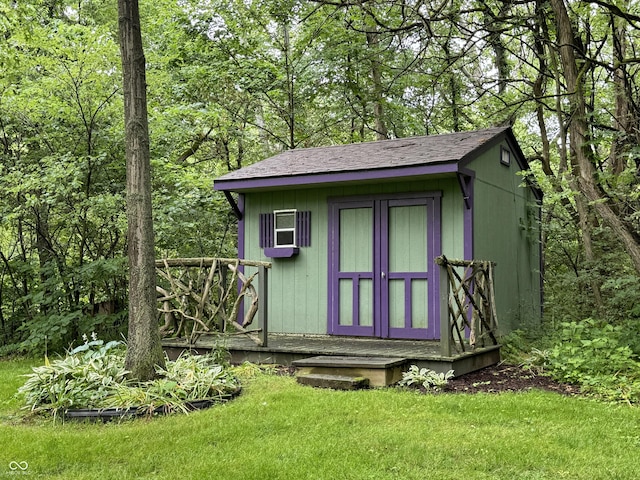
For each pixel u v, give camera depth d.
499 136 8.99
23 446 4.36
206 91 14.80
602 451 4.02
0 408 5.73
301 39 14.66
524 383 6.32
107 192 10.13
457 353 6.71
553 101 12.89
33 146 10.55
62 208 10.13
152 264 6.09
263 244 9.38
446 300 6.55
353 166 8.23
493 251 8.66
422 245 8.19
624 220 7.97
